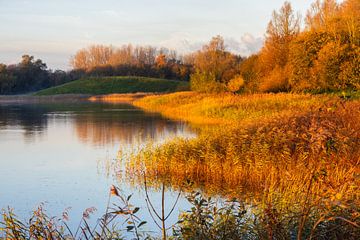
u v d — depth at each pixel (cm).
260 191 1323
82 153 2345
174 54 14500
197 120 3841
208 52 7506
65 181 1697
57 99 10006
